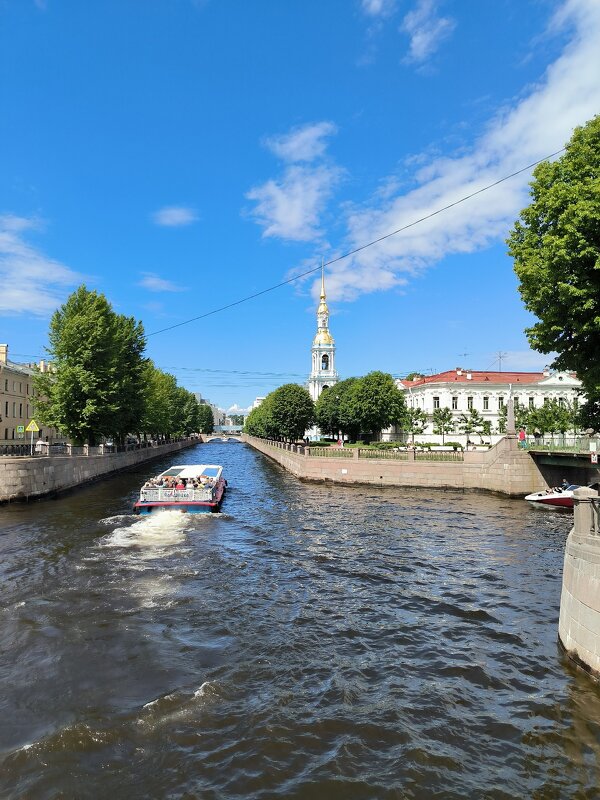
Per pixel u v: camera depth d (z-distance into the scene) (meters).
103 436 45.81
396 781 6.61
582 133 18.92
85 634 11.00
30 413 63.47
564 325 18.86
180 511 25.70
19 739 7.45
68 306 42.75
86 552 17.88
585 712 8.10
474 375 77.12
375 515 26.67
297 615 12.38
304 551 18.72
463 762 7.00
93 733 7.54
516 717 8.02
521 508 29.38
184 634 11.12
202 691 8.73
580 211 16.59
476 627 11.66
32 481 29.31
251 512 27.14
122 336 49.16
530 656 10.09
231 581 14.92
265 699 8.56
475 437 70.50
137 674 9.34
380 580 15.28
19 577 14.91
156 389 68.12
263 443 88.38
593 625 8.90
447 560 17.59
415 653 10.34
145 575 15.30
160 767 6.86
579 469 34.72
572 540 9.86
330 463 41.25
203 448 115.69
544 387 74.12
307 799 6.29
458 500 32.69
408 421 72.94
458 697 8.64
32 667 9.54
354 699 8.59
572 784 6.58
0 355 58.75
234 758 7.05
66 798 6.29
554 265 17.91
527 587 14.64
